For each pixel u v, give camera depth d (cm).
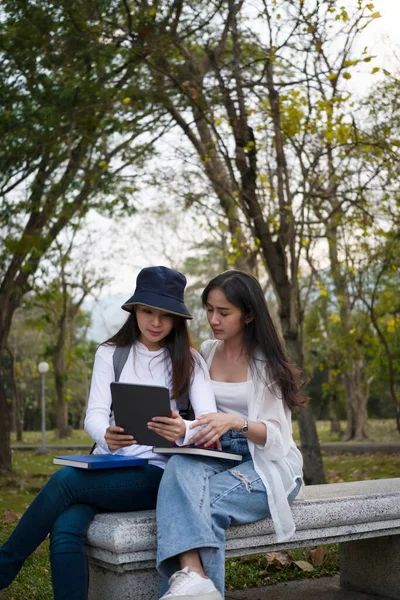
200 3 909
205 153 1008
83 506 273
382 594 361
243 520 276
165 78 936
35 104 985
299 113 805
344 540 318
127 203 1155
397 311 1428
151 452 295
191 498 258
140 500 282
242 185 867
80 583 261
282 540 283
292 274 848
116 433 272
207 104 895
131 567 262
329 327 2127
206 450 273
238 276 307
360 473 1191
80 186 1180
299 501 305
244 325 311
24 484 1045
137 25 904
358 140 838
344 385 2406
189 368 304
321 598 361
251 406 300
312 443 864
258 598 361
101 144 1075
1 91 974
